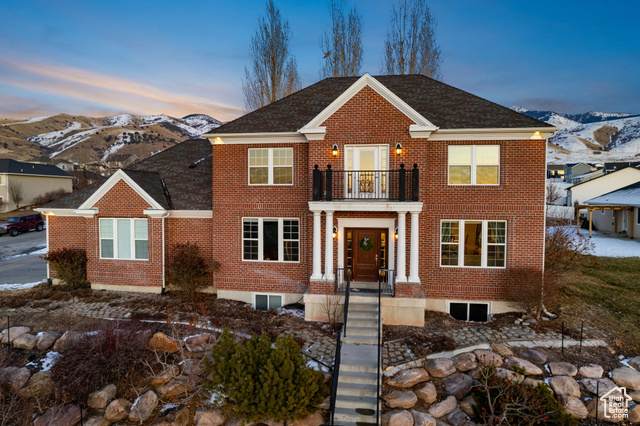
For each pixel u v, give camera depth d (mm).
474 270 13648
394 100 12969
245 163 14727
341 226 13727
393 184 13070
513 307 13477
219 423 8758
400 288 12484
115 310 13430
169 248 15812
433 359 10305
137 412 8922
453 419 8727
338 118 13375
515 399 8492
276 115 15328
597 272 17031
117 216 15414
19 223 33781
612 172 42719
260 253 14797
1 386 9750
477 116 13688
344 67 26781
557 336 11508
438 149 13570
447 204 13609
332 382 8750
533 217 13234
